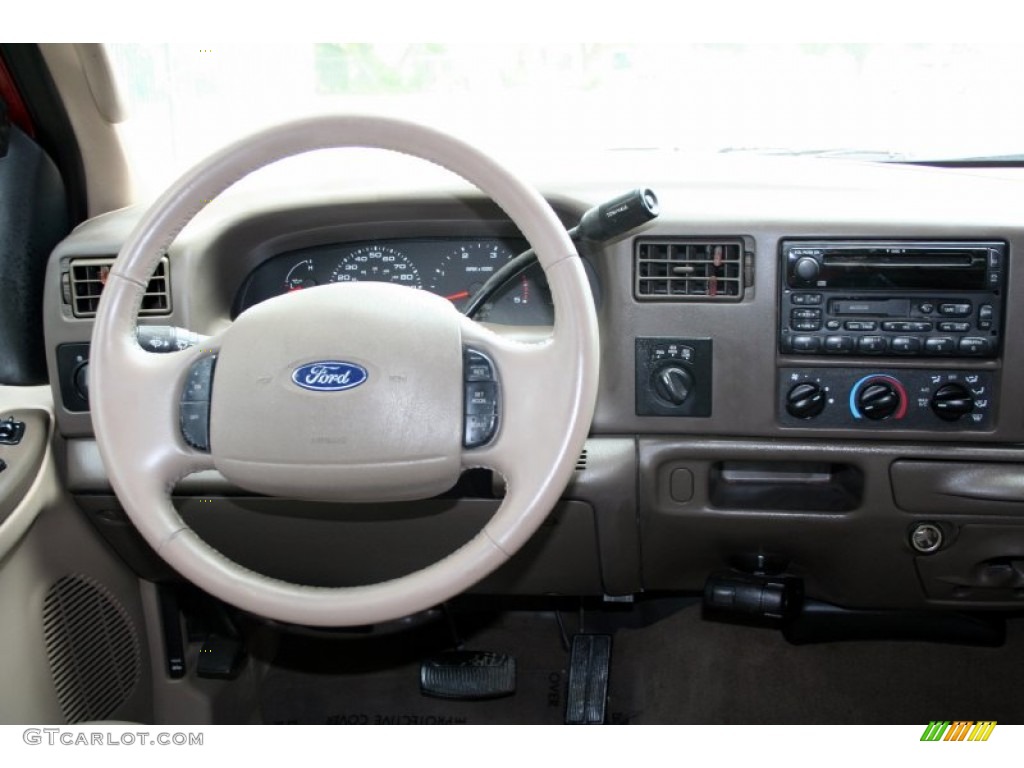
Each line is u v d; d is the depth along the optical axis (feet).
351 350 2.94
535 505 2.88
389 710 5.82
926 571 4.40
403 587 2.88
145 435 3.04
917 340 4.01
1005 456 4.09
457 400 2.93
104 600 4.82
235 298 4.60
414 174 4.55
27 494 4.15
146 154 5.09
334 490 2.99
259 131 2.95
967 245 3.95
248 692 5.70
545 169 4.76
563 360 2.89
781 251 4.03
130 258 3.02
